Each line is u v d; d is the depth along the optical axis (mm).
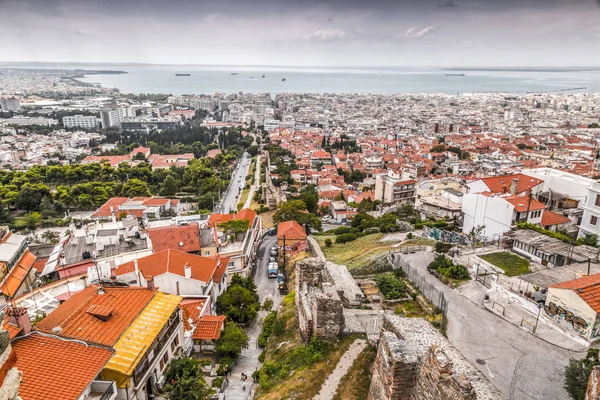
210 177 172500
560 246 50406
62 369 27203
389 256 55469
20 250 69625
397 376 20875
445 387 18078
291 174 176125
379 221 85062
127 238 72312
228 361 42969
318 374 29453
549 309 35812
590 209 61156
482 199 69312
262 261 83875
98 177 166125
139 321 35062
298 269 42281
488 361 30141
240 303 56375
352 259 60000
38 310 47312
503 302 39062
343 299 39406
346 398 27109
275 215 108438
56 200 138000
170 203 138250
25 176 158375
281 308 52156
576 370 25297
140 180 163250
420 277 44875
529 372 28922
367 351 30922
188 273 52938
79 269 62250
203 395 33906
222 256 70000
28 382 25797
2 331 14500
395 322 25984
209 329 45781
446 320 35812
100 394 27953
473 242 58688
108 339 31859
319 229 104062
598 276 36250
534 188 82688
